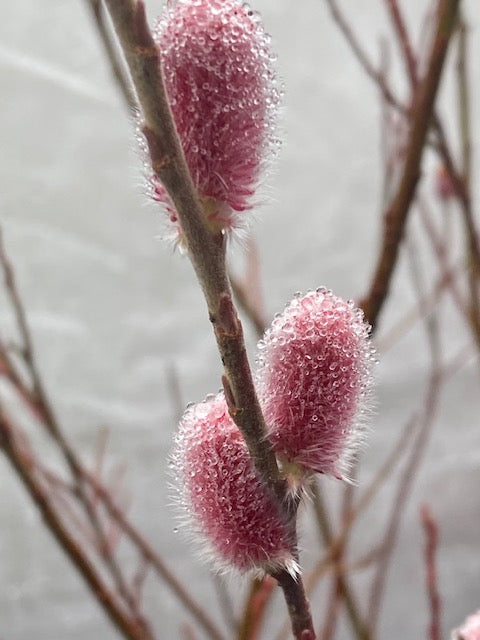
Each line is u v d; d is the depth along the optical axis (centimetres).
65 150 63
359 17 61
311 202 65
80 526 40
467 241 39
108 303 65
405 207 31
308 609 23
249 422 22
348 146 65
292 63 63
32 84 62
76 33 61
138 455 65
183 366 66
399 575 63
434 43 30
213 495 22
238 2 21
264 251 66
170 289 65
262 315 43
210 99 21
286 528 22
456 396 64
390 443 63
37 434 59
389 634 63
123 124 63
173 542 63
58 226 64
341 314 22
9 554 62
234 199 21
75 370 64
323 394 22
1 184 62
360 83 63
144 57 20
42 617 62
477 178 62
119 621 36
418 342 64
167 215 22
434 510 63
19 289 63
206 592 62
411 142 30
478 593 63
